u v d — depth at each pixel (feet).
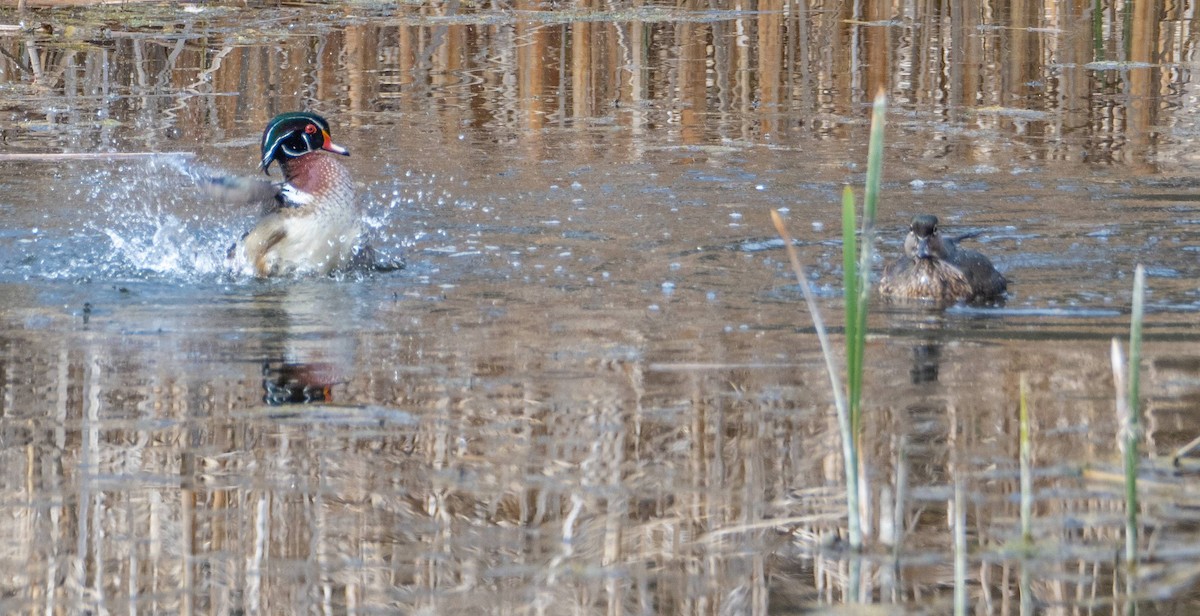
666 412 45.21
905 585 34.17
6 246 68.64
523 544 36.42
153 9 141.28
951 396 46.37
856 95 112.27
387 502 38.88
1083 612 32.63
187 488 39.68
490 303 59.21
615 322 55.93
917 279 59.36
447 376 49.06
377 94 111.55
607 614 32.76
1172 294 59.31
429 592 33.94
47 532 36.99
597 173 86.53
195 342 53.21
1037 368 49.24
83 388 47.62
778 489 39.47
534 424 44.32
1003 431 43.21
